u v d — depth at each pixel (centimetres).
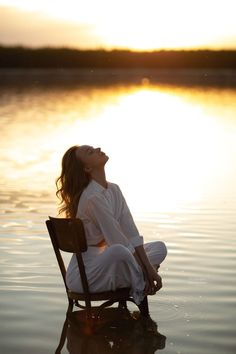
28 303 612
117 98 3950
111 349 517
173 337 535
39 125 2355
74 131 2158
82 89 4878
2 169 1404
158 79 6725
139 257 595
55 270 707
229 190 1161
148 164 1465
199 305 602
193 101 3728
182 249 785
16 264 727
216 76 7344
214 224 912
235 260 737
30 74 7231
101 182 612
